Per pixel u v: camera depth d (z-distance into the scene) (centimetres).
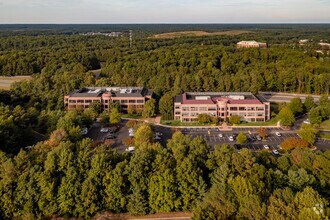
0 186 8556
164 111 18888
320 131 16238
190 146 10100
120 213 9069
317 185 8350
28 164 9219
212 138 15712
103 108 19938
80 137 13700
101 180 9006
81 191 8719
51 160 9175
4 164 8969
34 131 15162
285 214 6631
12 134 12962
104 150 10069
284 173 9075
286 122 16962
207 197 7869
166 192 8738
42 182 8631
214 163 9456
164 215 8956
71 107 19550
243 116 18262
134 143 14062
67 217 8794
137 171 8962
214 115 18250
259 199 7119
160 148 10131
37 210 8625
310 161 9338
